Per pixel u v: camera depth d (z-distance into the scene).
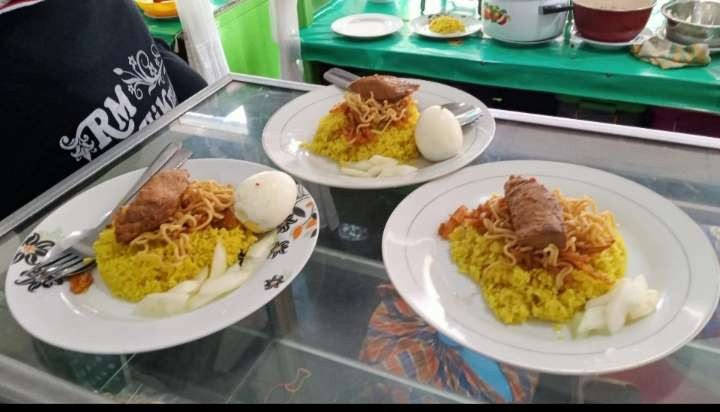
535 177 0.65
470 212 0.60
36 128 0.86
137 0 1.78
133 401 0.47
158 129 0.85
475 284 0.53
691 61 1.38
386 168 0.72
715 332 0.47
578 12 1.49
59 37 0.90
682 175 0.66
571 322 0.48
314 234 0.57
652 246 0.54
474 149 0.71
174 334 0.47
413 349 0.49
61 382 0.49
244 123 0.86
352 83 0.83
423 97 0.85
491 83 1.57
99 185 0.69
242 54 1.90
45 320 0.50
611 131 0.76
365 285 0.57
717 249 0.54
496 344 0.45
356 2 2.08
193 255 0.57
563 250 0.52
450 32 1.72
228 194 0.63
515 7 1.50
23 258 0.58
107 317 0.53
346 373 0.48
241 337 0.52
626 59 1.47
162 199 0.57
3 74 0.84
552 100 1.62
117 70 0.96
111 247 0.58
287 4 1.68
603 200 0.61
